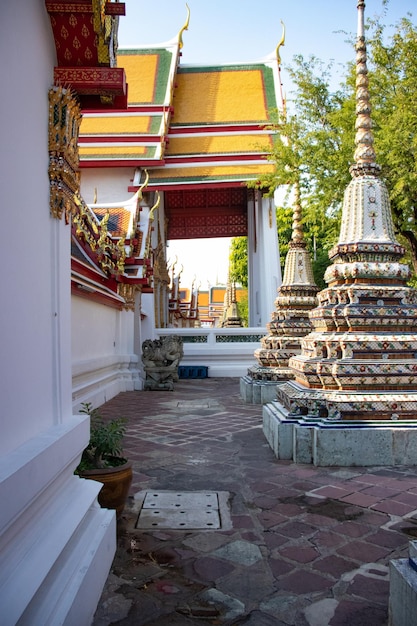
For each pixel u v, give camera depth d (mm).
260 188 19906
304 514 4535
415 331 6586
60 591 2512
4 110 2604
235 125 21562
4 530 2203
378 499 4875
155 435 7965
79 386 9664
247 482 5473
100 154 19266
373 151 7055
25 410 2863
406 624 2486
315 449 6039
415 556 2609
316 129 14242
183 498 4961
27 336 2904
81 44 3432
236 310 31688
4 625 1974
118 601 3146
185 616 3006
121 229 15070
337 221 13875
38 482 2623
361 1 6984
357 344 6355
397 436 6000
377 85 12383
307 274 11414
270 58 24391
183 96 23031
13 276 2699
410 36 11773
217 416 9734
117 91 3633
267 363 11500
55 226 3424
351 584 3344
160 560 3680
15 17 2760
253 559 3699
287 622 2947
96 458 4289
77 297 9633
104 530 3354
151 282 17141
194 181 19188
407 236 12977
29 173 2984
